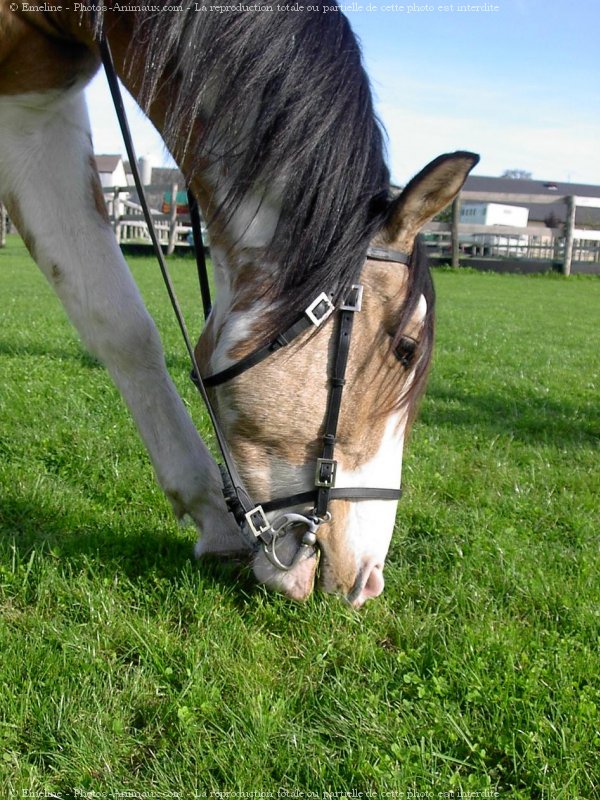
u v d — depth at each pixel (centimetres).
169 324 927
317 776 197
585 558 325
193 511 287
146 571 288
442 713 219
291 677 236
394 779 193
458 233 2536
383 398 240
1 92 259
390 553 329
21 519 336
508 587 301
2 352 707
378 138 243
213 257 256
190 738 206
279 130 231
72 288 271
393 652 254
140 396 283
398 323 235
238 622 259
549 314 1397
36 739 207
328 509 244
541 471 454
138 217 2588
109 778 193
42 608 268
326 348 236
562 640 255
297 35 234
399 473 255
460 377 728
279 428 240
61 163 268
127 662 245
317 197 231
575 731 213
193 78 238
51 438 444
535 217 4066
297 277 236
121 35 260
